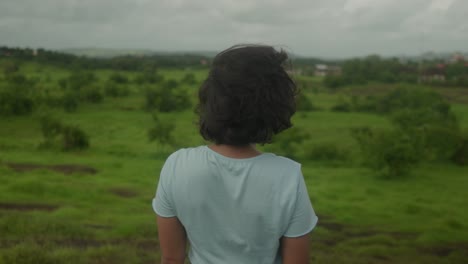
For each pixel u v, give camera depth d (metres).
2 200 15.77
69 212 14.07
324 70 151.12
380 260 9.72
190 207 1.34
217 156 1.34
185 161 1.37
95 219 13.85
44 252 6.94
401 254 10.88
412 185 25.92
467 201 22.20
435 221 17.34
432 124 36.88
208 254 1.36
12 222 9.76
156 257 7.72
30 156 29.12
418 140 31.94
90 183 21.28
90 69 105.44
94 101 62.91
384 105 61.00
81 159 29.16
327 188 23.94
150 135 34.09
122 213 15.45
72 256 7.13
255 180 1.32
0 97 49.12
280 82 1.35
